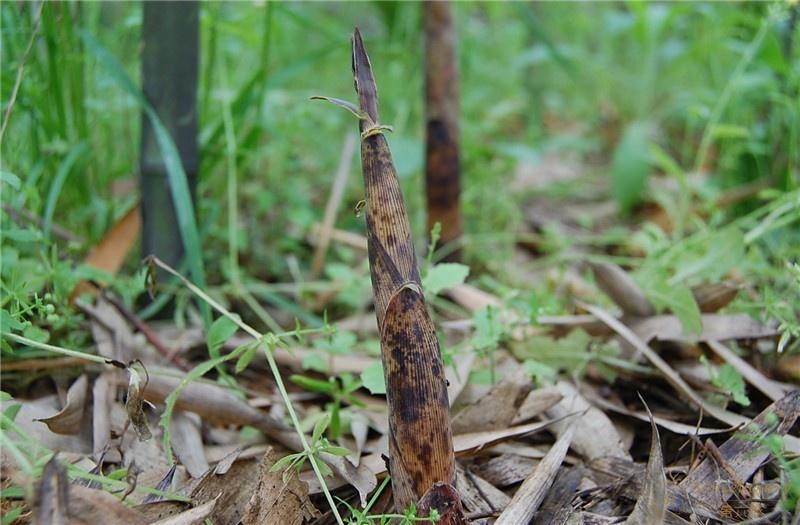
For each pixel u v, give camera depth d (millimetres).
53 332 708
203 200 953
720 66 1404
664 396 678
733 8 1258
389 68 1349
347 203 1185
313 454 520
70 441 600
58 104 805
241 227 1070
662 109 1659
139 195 825
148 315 813
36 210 777
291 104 1248
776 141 1125
